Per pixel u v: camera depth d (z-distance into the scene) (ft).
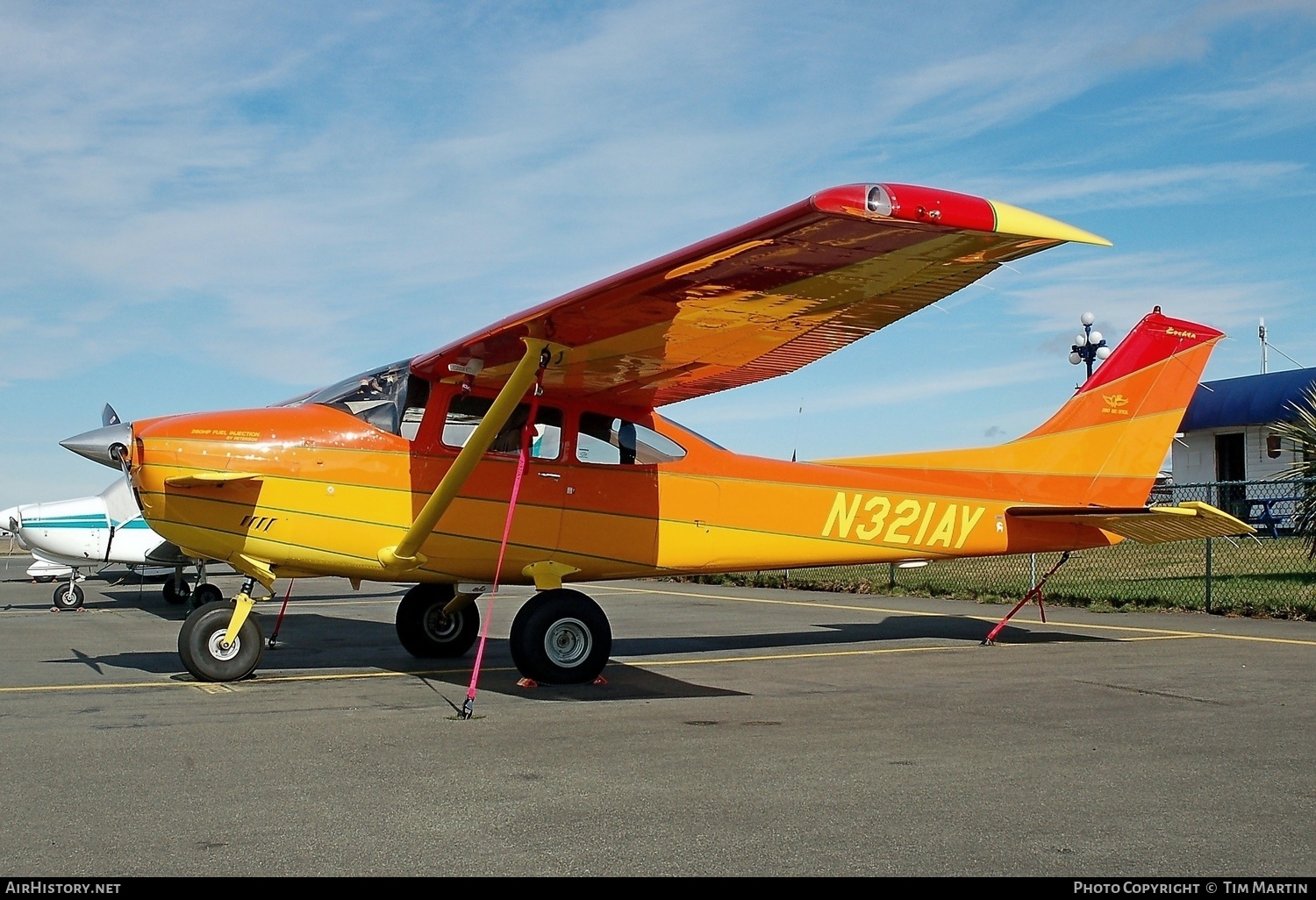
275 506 24.12
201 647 24.45
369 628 38.42
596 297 20.07
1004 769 15.80
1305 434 44.21
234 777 15.35
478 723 19.48
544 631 24.07
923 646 31.50
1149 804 13.97
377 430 25.05
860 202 15.58
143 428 23.84
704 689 23.59
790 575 60.80
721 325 21.79
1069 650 29.86
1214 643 31.04
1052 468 32.27
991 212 16.33
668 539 27.45
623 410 27.58
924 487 30.63
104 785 14.94
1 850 12.11
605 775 15.48
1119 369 33.24
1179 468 90.02
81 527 51.24
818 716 20.13
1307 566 52.29
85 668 27.78
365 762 16.28
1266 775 15.44
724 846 12.21
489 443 22.71
